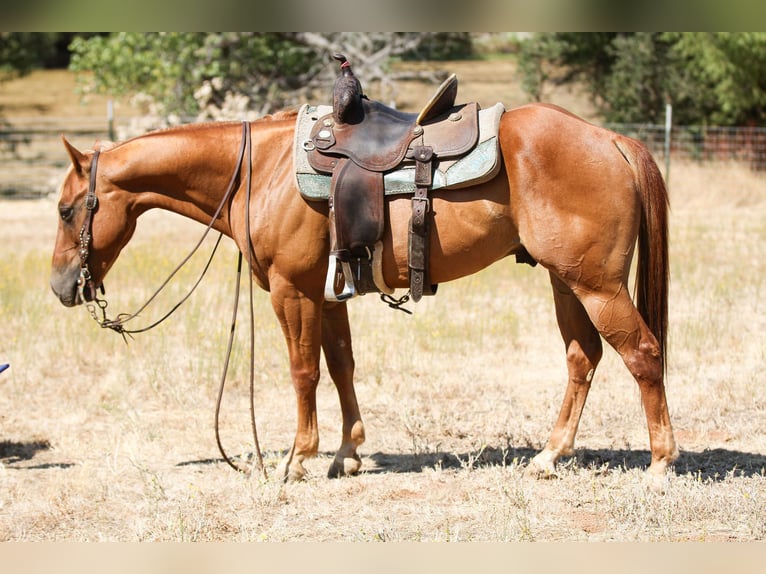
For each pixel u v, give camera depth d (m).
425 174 4.66
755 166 18.91
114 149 5.24
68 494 5.01
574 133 4.63
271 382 7.25
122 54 18.12
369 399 6.83
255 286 9.98
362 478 5.24
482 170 4.59
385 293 5.05
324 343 5.32
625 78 22.03
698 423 6.08
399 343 8.09
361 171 4.73
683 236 13.57
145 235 13.66
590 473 5.05
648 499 4.55
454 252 4.74
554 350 8.05
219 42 18.41
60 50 36.19
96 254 5.25
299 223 4.88
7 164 20.92
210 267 11.05
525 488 4.96
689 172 18.55
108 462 5.44
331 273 4.76
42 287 10.14
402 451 5.77
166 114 18.00
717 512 4.49
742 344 7.93
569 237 4.60
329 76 19.69
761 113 21.12
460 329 8.41
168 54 18.33
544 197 4.60
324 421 6.45
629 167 4.67
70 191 5.21
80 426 6.36
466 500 4.87
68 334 8.27
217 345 7.78
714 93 21.53
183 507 4.77
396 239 4.76
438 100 4.77
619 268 4.64
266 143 5.07
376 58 19.89
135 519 4.64
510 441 5.85
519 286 10.37
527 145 4.61
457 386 7.04
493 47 35.12
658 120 22.02
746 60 19.55
